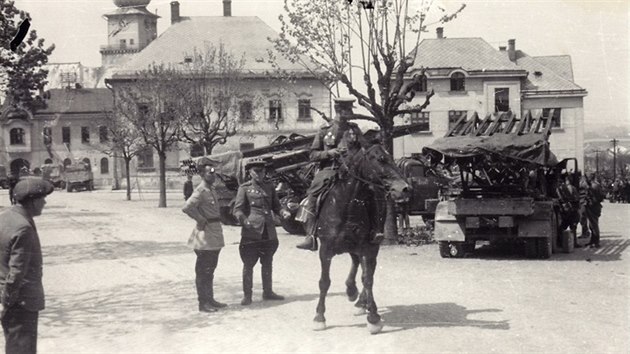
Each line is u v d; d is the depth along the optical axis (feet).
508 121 54.75
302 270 45.03
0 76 55.36
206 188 32.37
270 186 34.65
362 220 26.81
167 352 25.07
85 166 202.49
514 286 37.70
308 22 61.77
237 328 28.48
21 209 19.80
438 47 181.57
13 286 19.02
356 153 27.09
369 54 59.67
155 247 60.34
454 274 42.42
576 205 57.47
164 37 186.29
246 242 33.27
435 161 52.54
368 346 24.98
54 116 198.80
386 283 39.04
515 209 49.01
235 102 148.56
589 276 41.27
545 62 187.73
